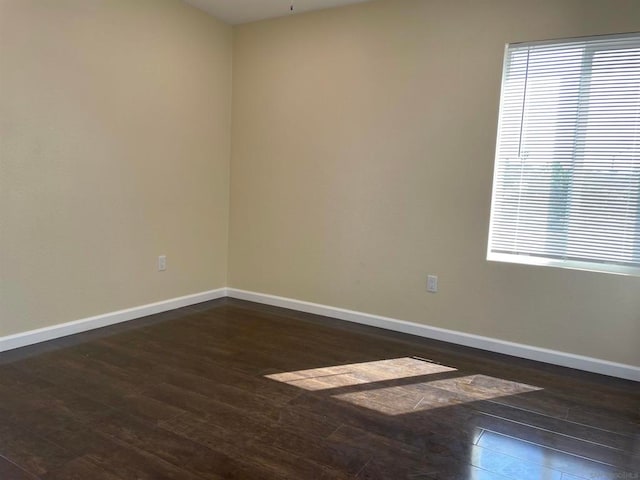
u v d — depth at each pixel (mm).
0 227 2658
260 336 3268
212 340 3141
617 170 2756
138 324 3412
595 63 2766
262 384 2469
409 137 3346
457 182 3193
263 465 1737
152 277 3646
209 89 3973
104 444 1834
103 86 3115
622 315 2729
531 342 3006
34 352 2771
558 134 2900
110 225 3275
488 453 1881
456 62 3131
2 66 2570
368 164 3533
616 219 2779
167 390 2346
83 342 2980
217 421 2053
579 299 2842
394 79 3371
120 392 2301
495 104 3029
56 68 2830
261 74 4004
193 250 3998
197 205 3988
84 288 3152
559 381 2654
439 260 3299
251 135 4113
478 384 2570
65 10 2848
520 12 2912
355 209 3625
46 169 2844
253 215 4172
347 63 3561
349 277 3701
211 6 3693
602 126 2775
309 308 3918
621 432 2090
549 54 2893
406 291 3449
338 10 3572
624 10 2637
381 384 2523
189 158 3855
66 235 3002
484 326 3160
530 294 2990
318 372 2660
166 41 3533
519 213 3064
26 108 2705
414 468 1758
